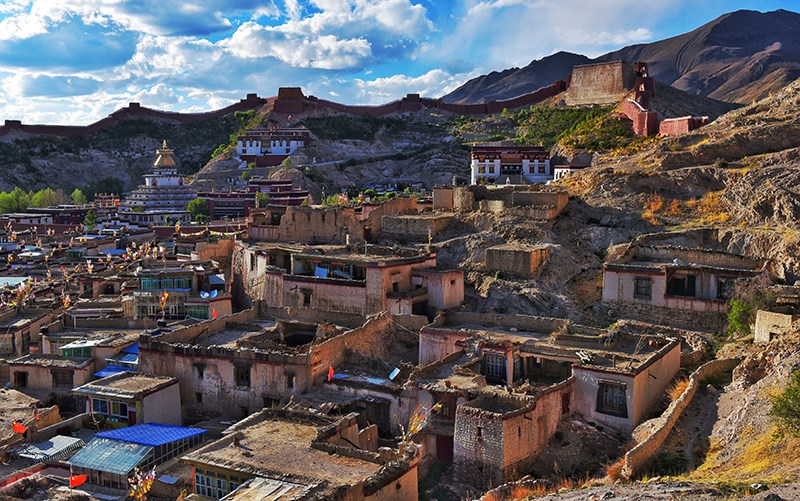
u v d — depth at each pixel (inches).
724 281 2647.6
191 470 1729.8
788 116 4151.1
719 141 3978.8
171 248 4338.1
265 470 1411.2
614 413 1945.1
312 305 2999.5
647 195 3722.9
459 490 1754.4
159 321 2691.9
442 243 3567.9
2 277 4001.0
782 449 1450.5
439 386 1951.3
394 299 2842.0
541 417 1855.3
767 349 1969.7
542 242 3380.9
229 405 2186.3
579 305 2987.2
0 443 1860.2
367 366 2273.6
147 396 2066.9
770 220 3272.6
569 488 1551.4
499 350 2144.4
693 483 1328.7
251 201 7017.7
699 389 1998.0
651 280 2738.7
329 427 1599.4
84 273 3809.1
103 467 1713.8
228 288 3393.2
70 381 2379.4
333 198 6904.5
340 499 1259.8
